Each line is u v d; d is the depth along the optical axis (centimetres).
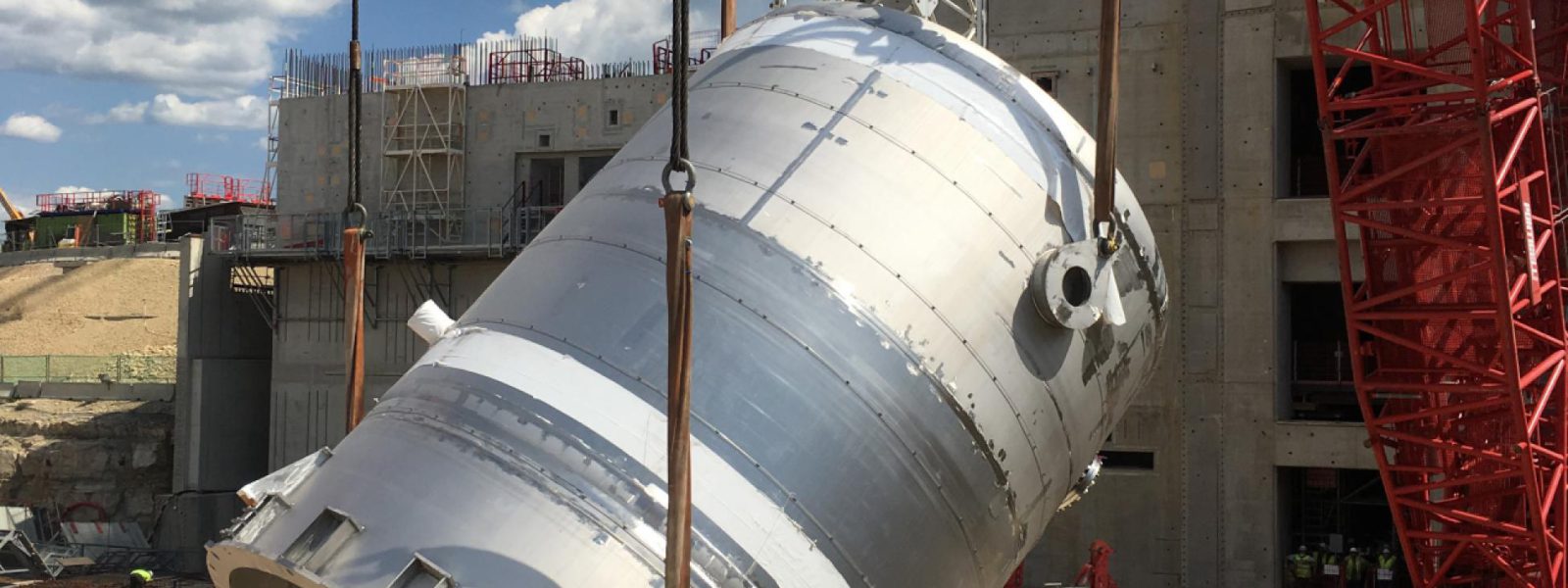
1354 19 2456
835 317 1366
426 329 1673
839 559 1321
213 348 4984
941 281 1413
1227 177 3247
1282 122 3350
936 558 1408
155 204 8275
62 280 7275
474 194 4784
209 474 4903
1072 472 1577
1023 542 1552
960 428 1405
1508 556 2698
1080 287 1516
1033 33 3381
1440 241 2423
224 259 5006
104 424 5128
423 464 1308
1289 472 3491
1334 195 2520
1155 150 3306
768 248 1394
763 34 1636
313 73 5247
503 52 5097
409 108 4888
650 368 1348
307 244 4750
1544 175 2461
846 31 1590
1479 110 2294
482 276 4528
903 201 1434
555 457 1287
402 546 1250
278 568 1284
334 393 4709
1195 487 3247
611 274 1421
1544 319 2572
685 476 1131
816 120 1487
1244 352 3225
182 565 4600
